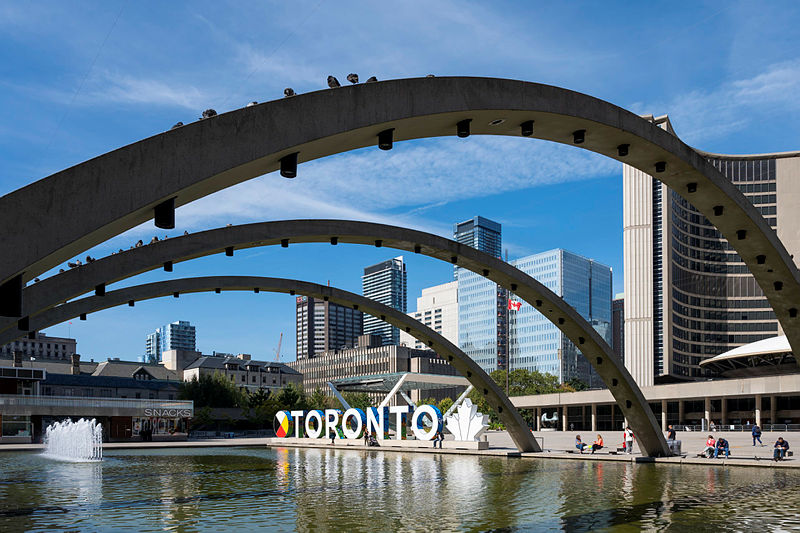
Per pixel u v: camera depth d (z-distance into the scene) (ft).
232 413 363.56
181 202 30.30
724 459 114.32
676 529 53.31
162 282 90.68
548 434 251.19
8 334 80.74
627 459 121.19
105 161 25.46
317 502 70.79
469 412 159.74
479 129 39.06
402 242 84.12
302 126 29.37
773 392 235.20
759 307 500.33
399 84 32.50
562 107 39.37
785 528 53.52
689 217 514.68
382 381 208.23
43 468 120.78
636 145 46.19
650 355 441.27
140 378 462.19
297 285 103.55
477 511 63.52
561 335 618.44
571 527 54.49
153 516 62.28
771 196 490.49
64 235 24.50
